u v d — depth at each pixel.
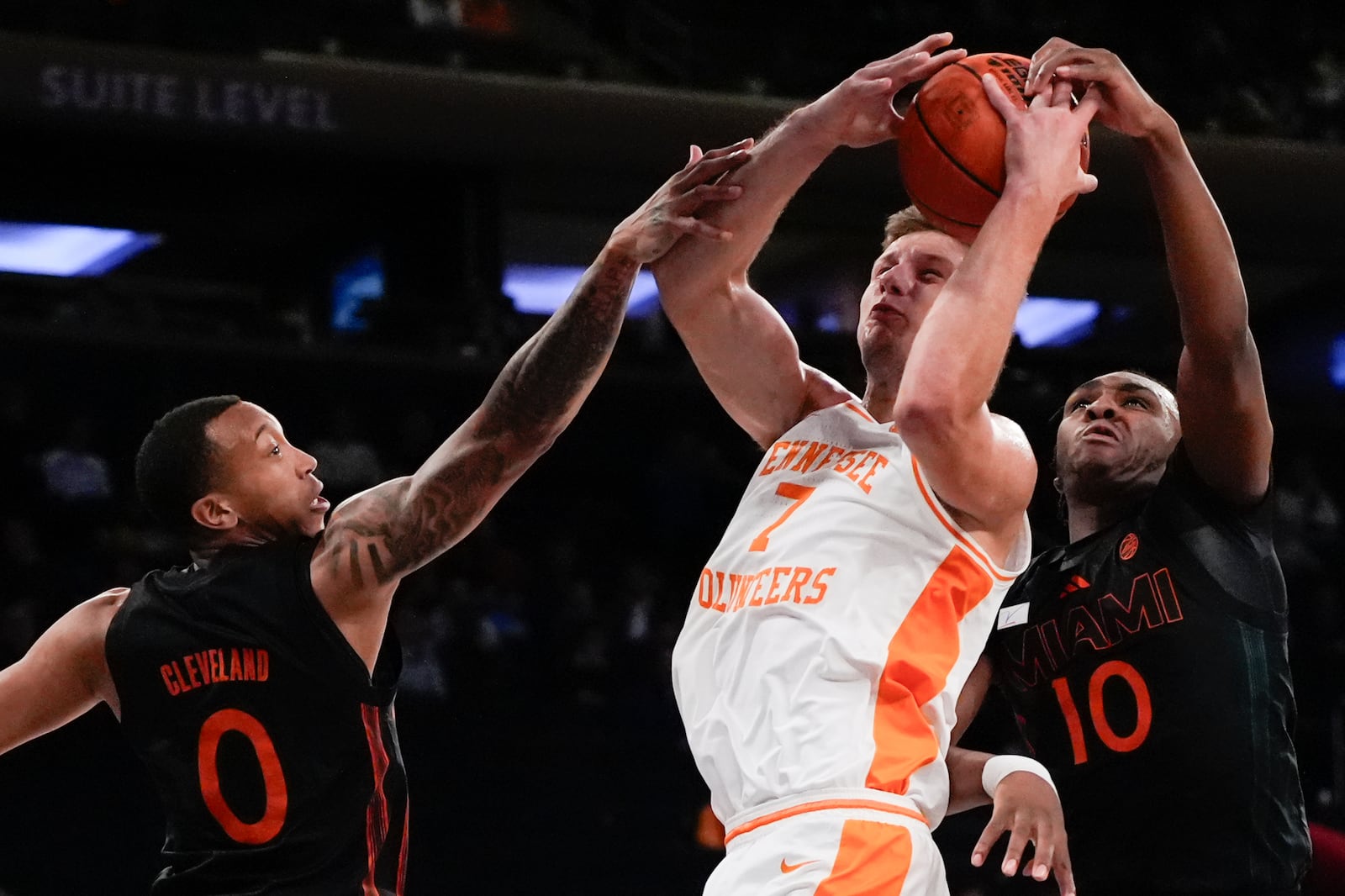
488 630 13.98
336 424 15.66
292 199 18.34
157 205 18.25
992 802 3.28
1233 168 17.62
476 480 3.15
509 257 20.61
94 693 3.37
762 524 3.28
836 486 3.21
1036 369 19.42
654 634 15.06
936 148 3.17
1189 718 3.73
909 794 2.99
